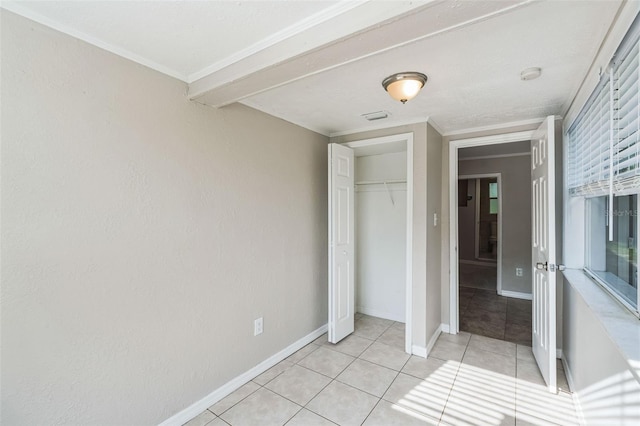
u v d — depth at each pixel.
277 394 2.13
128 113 1.58
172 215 1.78
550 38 1.42
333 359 2.63
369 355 2.70
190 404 1.89
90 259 1.44
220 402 2.04
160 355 1.73
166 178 1.75
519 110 2.48
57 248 1.34
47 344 1.32
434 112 2.53
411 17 1.08
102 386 1.49
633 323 1.30
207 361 1.99
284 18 1.30
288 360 2.62
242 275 2.24
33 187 1.27
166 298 1.76
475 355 2.70
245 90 1.74
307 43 1.32
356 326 3.38
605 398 1.39
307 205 2.93
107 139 1.50
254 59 1.52
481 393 2.13
